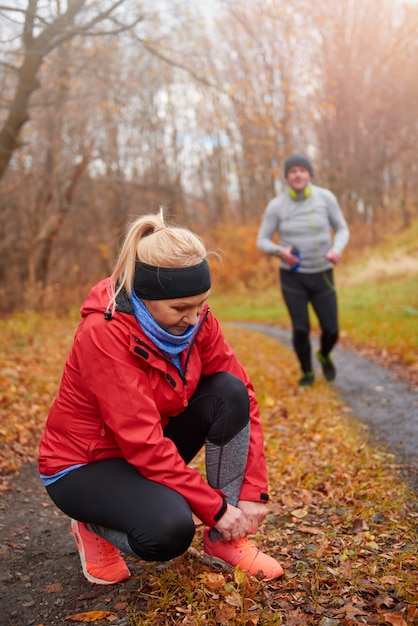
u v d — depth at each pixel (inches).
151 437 81.4
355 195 1154.0
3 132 362.0
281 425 189.3
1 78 382.6
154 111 981.8
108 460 86.7
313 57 904.3
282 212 229.0
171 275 79.1
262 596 84.2
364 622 75.8
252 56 635.5
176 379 86.8
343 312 480.1
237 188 1537.9
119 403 81.0
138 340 81.9
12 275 796.6
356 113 1064.2
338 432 171.8
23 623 84.9
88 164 784.3
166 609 83.0
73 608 87.8
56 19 303.4
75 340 84.2
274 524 113.9
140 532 79.9
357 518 110.2
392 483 128.3
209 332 92.7
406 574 88.0
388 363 278.8
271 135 887.7
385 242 1008.2
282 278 231.3
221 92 408.2
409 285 561.3
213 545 93.7
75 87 588.7
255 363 305.6
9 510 129.2
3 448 168.9
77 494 84.8
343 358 305.9
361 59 998.4
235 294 1036.5
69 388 85.9
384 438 166.6
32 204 746.2
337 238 227.0
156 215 87.2
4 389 217.8
